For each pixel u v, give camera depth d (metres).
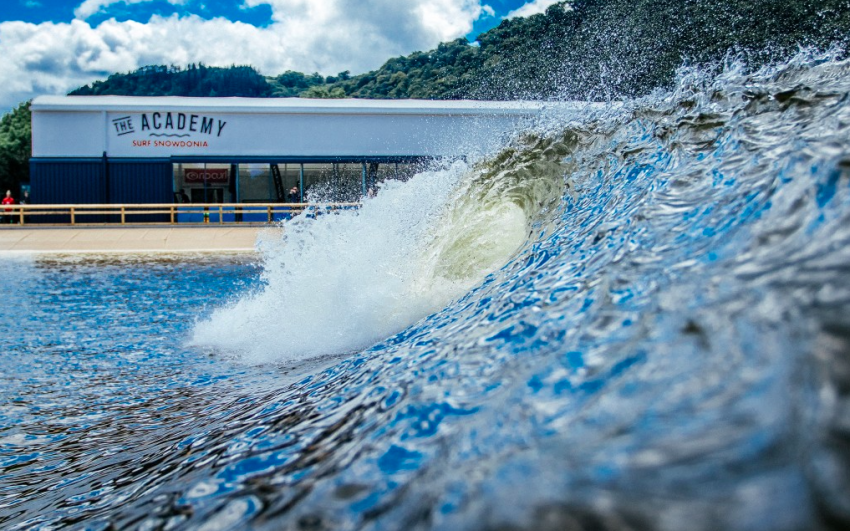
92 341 5.57
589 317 1.31
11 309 7.42
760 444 0.59
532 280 2.06
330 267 4.87
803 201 1.21
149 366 4.53
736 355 0.77
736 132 2.23
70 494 1.90
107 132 20.61
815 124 1.90
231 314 6.48
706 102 2.72
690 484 0.57
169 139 20.75
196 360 4.58
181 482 1.49
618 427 0.75
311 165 21.08
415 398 1.33
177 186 20.81
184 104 20.80
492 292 2.39
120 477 1.94
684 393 0.75
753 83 2.65
